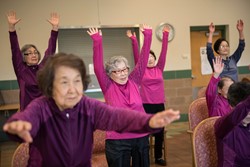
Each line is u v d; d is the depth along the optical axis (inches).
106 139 84.4
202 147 74.4
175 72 250.7
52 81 41.8
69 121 43.8
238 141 69.9
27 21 216.8
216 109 96.8
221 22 261.0
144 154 85.0
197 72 264.1
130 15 238.1
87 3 228.2
